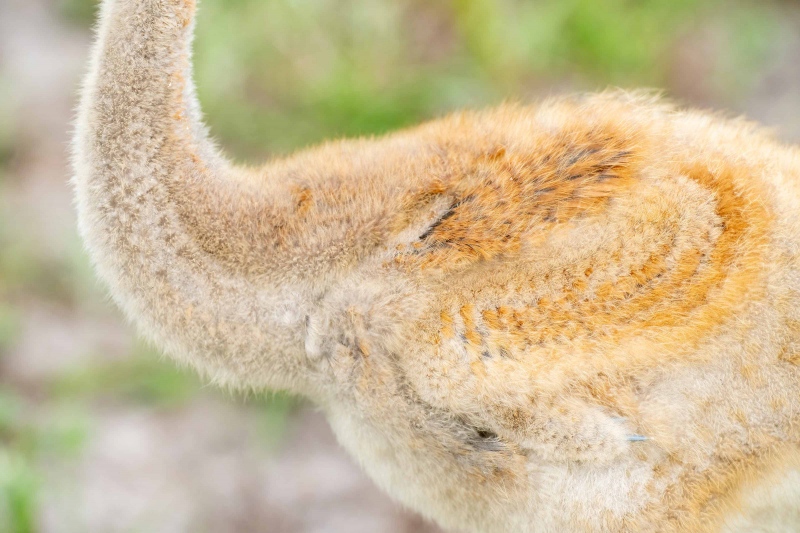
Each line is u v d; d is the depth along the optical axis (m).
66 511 1.13
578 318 1.00
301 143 1.21
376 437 1.02
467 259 1.00
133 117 1.01
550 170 1.00
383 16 1.25
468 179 1.00
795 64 1.36
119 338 1.18
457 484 1.01
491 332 1.00
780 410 0.99
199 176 1.01
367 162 1.02
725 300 0.99
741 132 1.01
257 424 1.16
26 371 1.17
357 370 1.01
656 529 1.00
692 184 1.00
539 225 1.00
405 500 1.03
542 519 1.01
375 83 1.23
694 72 1.31
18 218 1.21
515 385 1.00
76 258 1.19
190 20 1.02
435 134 1.02
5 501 1.11
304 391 1.03
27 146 1.24
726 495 1.00
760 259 0.99
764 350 0.99
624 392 1.00
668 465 1.00
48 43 1.29
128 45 1.01
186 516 1.14
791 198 1.00
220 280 1.01
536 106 1.05
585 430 1.00
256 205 1.01
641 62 1.27
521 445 1.00
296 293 1.01
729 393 0.99
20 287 1.19
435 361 1.00
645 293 0.99
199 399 1.17
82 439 1.14
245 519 1.14
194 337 1.02
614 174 1.00
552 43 1.26
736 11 1.38
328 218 1.01
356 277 1.01
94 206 1.02
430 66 1.25
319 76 1.23
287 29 1.24
